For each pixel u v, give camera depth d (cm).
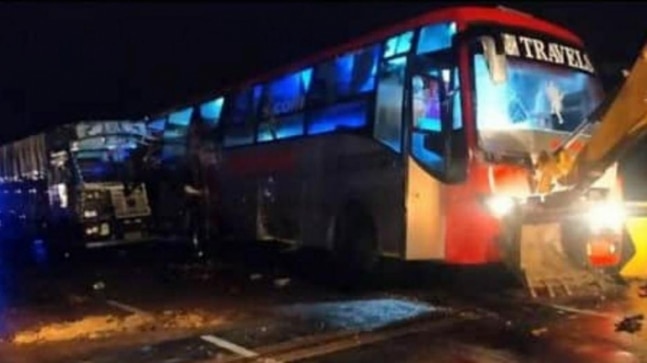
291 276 1232
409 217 966
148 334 821
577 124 969
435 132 944
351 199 1098
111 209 1683
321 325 833
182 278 1257
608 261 843
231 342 770
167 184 1703
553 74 966
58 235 1788
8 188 2162
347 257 1116
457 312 878
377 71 1064
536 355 688
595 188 878
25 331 852
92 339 805
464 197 902
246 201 1423
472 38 917
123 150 1712
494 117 916
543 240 877
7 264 1619
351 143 1105
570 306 891
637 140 779
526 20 979
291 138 1275
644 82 743
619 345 714
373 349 723
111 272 1380
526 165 912
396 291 1030
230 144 1488
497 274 1132
